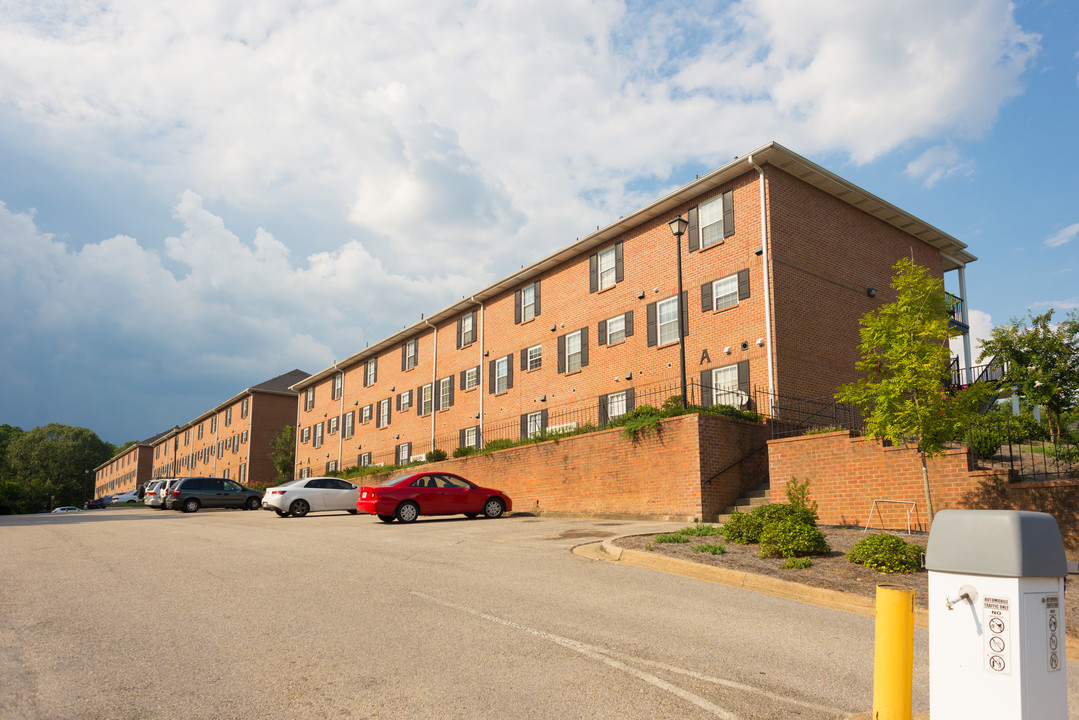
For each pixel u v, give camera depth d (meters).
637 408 20.91
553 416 29.03
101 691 4.99
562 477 22.56
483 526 17.53
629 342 25.86
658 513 18.78
